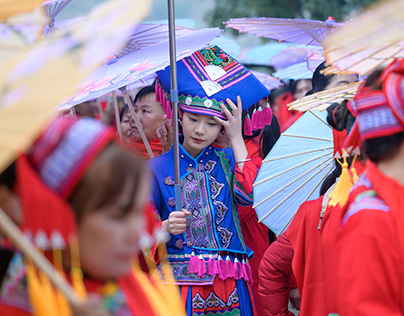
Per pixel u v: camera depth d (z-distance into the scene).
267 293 5.50
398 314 3.19
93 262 2.44
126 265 2.52
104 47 2.03
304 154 5.48
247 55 14.47
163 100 6.21
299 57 13.98
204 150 6.09
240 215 6.78
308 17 20.14
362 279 3.18
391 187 3.29
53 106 1.89
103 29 2.10
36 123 1.86
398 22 3.05
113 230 2.38
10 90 1.96
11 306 2.35
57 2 6.76
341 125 4.17
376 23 3.10
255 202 5.59
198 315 5.63
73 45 2.08
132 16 2.11
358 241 3.22
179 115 6.24
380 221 3.21
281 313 5.48
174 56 5.59
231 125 5.95
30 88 1.94
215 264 5.73
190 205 5.86
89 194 2.31
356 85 4.18
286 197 5.54
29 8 2.43
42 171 2.27
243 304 5.88
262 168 5.56
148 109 8.37
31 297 2.36
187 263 5.70
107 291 2.59
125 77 5.68
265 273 5.50
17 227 2.38
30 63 2.05
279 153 5.53
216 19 20.55
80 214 2.33
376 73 3.38
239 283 5.91
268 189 5.55
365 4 19.44
